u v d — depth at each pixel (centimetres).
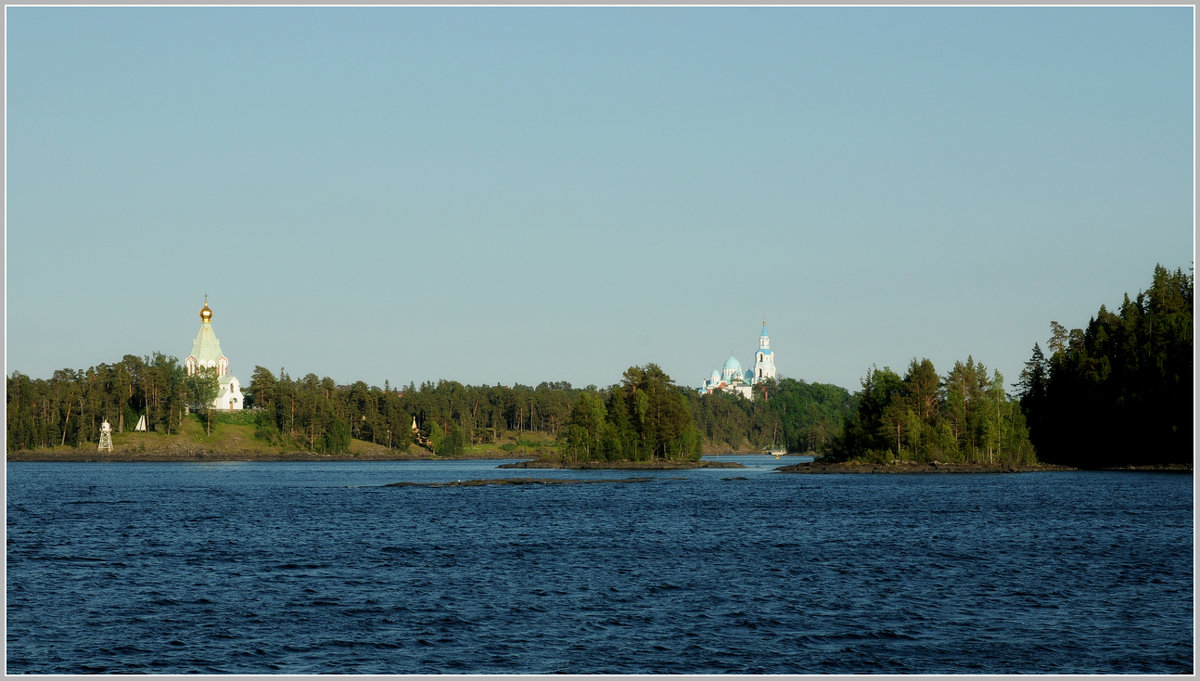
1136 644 6850
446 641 6975
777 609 7900
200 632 7219
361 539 12294
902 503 17262
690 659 6544
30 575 9475
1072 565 9862
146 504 17762
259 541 12112
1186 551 10712
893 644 6875
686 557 10619
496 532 13062
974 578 9194
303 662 6500
